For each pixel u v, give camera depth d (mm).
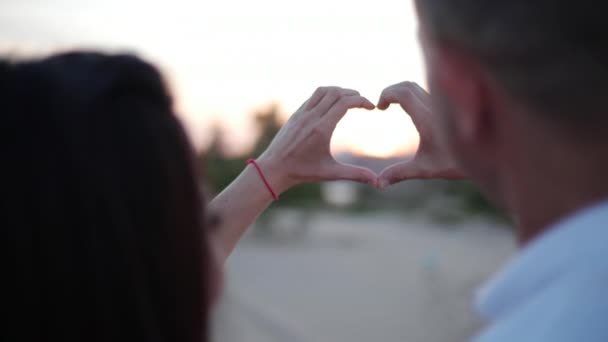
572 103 771
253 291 15883
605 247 771
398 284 17312
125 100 1018
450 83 859
